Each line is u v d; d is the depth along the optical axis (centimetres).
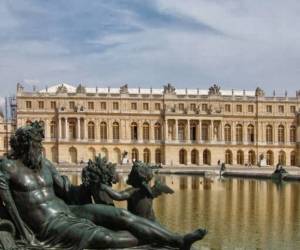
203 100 19662
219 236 2662
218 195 5350
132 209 1548
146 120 19400
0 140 19000
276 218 3409
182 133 19512
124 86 19412
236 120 19838
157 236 1421
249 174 10344
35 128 1501
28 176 1478
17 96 18638
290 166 19475
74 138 18888
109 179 1552
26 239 1416
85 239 1366
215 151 19538
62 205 1510
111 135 19238
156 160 19388
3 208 1470
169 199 4800
